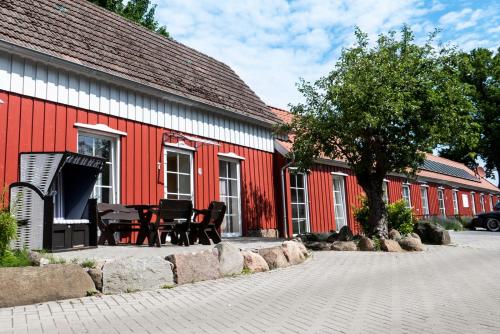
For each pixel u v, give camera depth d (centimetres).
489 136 4422
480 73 4434
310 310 551
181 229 952
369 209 1317
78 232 803
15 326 454
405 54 1273
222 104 1377
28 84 889
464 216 2708
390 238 1301
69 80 967
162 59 1324
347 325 485
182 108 1250
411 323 495
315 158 1327
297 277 782
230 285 698
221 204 1031
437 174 3039
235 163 1442
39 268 555
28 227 708
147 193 1112
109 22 1266
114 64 1085
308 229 1683
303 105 1310
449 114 1233
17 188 720
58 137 927
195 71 1435
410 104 1153
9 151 839
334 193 1898
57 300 559
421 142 1241
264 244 1012
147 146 1130
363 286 710
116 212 965
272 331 460
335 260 1002
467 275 829
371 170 1302
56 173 741
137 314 518
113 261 628
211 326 475
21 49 859
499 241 1562
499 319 513
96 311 522
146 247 888
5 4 945
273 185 1578
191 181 1255
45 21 1010
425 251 1220
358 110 1150
